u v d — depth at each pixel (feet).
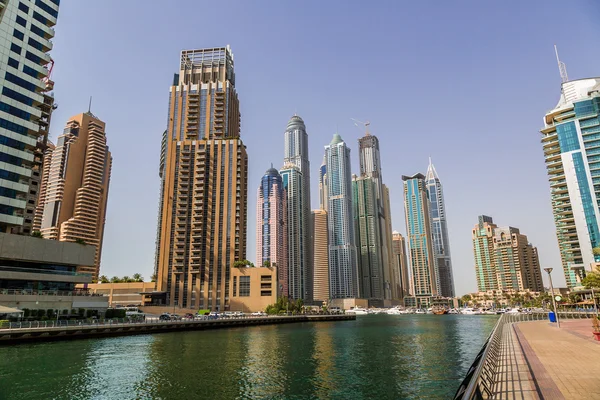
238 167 586.04
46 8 333.83
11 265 294.87
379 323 493.36
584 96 568.82
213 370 136.46
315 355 178.09
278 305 518.37
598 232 487.20
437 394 104.88
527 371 69.62
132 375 125.08
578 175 515.09
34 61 320.29
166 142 631.97
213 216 561.02
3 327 200.64
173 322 302.86
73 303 298.15
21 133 304.50
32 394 100.22
